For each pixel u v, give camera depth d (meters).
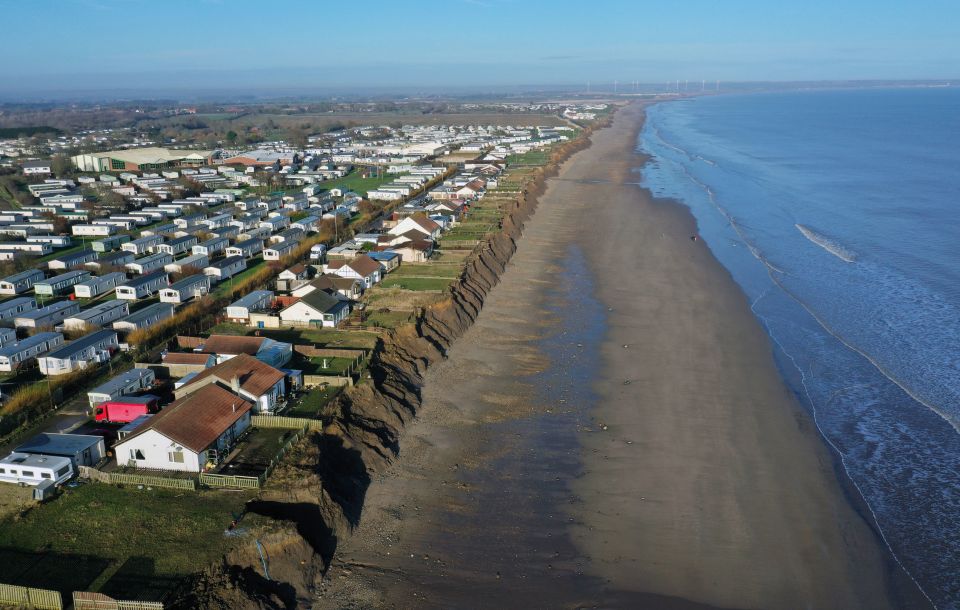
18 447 47.38
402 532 43.94
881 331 76.19
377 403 57.22
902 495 47.84
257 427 52.38
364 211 145.88
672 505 47.16
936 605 38.28
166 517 41.12
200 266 102.00
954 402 60.22
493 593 38.97
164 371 63.41
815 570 40.97
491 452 53.81
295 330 74.00
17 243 113.50
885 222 126.19
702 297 89.00
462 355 71.94
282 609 36.41
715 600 38.75
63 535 39.59
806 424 57.34
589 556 42.22
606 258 108.56
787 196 155.25
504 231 121.50
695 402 61.44
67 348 65.56
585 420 58.81
